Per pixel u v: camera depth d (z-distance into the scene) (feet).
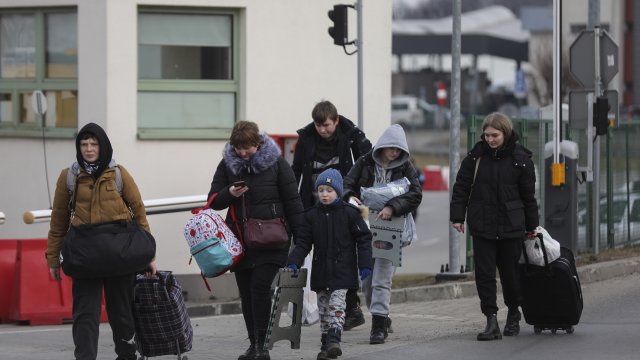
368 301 87.35
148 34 120.98
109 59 118.73
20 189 126.82
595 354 73.82
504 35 468.75
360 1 115.44
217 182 73.26
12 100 127.85
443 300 110.22
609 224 144.15
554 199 124.67
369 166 81.66
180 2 119.96
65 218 67.67
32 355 81.10
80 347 66.23
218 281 120.16
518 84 351.67
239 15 122.52
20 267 103.14
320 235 73.36
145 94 121.08
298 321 73.20
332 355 73.41
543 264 80.94
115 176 66.59
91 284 66.44
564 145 124.47
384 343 81.41
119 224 65.98
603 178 142.82
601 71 133.39
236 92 123.24
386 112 127.54
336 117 82.69
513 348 77.15
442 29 486.79
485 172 80.18
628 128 154.10
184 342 69.41
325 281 73.36
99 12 119.03
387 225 79.71
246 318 73.72
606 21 381.81
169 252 119.44
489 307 80.89
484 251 80.48
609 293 106.73
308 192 84.12
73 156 123.13
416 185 80.28
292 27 123.65
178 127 122.01
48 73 125.29
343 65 125.70
